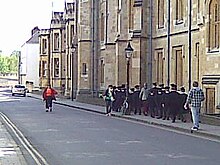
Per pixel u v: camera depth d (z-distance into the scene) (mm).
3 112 39219
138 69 41562
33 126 26672
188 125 26219
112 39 50906
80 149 17328
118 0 47969
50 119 31984
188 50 36000
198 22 34062
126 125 27734
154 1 41812
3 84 139000
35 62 109438
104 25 55688
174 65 38500
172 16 38781
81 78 58688
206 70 30906
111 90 37125
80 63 58781
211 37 30719
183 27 37000
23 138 20812
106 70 51406
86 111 41375
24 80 114000
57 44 88375
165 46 39938
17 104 52312
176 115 29891
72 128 25562
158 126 27109
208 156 15664
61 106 49812
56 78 88062
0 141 19641
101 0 57188
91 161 14555
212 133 21938
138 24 41812
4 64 160625
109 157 15375
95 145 18469
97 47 58438
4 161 14406
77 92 59969
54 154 16078
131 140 20188
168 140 20297
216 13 30469
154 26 41812
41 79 95750
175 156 15625
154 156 15609
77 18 62812
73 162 14375
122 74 46656
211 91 30453
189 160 14797
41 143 19078
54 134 22469
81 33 58812
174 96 28328
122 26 46531
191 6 35531
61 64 86750
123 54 46688
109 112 36750
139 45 41562
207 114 28734
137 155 15828
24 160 14672
